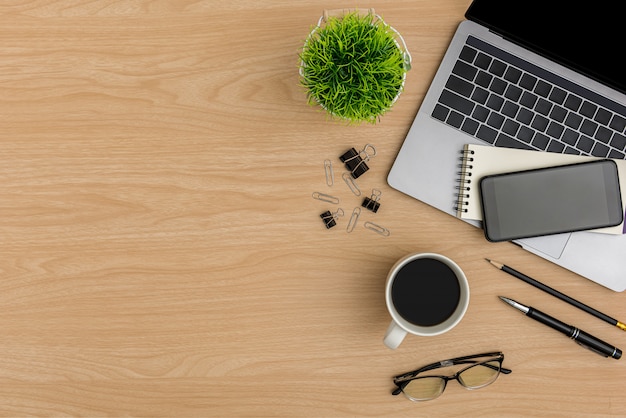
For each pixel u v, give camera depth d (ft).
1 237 2.77
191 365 2.82
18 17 2.72
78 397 2.81
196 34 2.74
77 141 2.76
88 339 2.80
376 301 2.80
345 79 2.35
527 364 2.81
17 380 2.80
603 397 2.81
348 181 2.77
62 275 2.78
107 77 2.75
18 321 2.79
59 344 2.80
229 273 2.80
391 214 2.79
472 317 2.81
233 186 2.78
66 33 2.73
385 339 2.58
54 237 2.78
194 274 2.80
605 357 2.81
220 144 2.77
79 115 2.75
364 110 2.40
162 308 2.80
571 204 2.68
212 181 2.78
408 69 2.50
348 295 2.81
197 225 2.79
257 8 2.74
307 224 2.79
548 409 2.81
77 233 2.78
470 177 2.69
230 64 2.75
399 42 2.66
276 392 2.82
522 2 2.39
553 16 2.40
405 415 2.81
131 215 2.78
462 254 2.80
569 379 2.81
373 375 2.82
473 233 2.79
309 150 2.77
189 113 2.76
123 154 2.77
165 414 2.81
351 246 2.80
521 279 2.78
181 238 2.79
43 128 2.75
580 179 2.68
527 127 2.71
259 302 2.81
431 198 2.72
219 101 2.76
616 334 2.81
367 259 2.80
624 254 2.73
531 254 2.80
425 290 2.68
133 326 2.81
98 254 2.79
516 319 2.81
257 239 2.79
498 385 2.82
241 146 2.77
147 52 2.74
